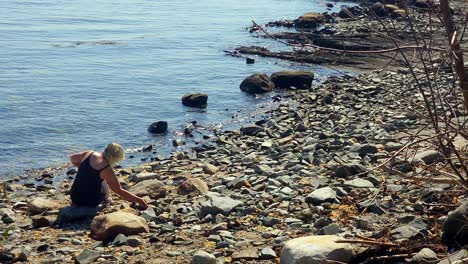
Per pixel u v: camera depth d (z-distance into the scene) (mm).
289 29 39500
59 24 41594
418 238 7312
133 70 27797
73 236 8977
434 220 7758
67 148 16750
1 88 23438
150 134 18203
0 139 17234
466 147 7980
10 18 43250
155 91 23875
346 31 35438
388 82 22062
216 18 45625
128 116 20172
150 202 10531
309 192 10328
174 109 21203
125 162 15422
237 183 11391
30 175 14344
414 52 6938
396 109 18500
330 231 8055
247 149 15734
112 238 8633
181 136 17984
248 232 8656
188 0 58000
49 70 27312
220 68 28359
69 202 11031
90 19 44406
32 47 32938
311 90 23609
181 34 38156
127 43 34938
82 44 34375
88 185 9992
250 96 23141
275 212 9367
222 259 7668
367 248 7059
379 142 14250
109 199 10305
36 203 10547
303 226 8609
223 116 20328
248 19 45062
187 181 11414
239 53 31969
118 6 52594
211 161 14586
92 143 17312
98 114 20297
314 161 12914
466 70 6645
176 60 30250
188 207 10148
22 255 8117
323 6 53594
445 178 7637
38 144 16984
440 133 6523
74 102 21797
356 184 10125
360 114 18719
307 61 29016
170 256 7938
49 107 20953
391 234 7488
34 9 48688
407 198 9047
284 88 24125
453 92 6871
